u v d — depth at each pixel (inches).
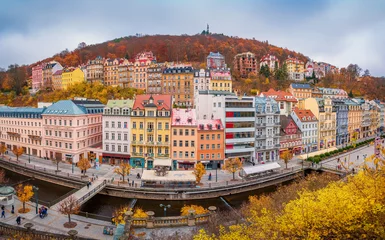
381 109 7657.5
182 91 6181.1
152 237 1486.2
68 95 6274.6
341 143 5728.3
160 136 3550.7
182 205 2659.9
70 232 1635.1
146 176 2851.9
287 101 5022.1
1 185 2915.8
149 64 6919.3
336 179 2694.4
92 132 4121.6
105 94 5959.6
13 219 2073.1
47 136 3971.5
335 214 926.4
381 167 1048.2
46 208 2194.9
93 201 2721.5
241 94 6565.0
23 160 3863.2
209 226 1579.7
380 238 848.3
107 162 3767.2
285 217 1023.6
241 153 3757.4
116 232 1555.1
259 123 3959.2
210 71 6314.0
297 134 4601.4
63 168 3469.5
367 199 923.4
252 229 1130.0
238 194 2992.1
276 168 3393.2
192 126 3516.2
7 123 4581.7
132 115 3595.0
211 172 3464.6
